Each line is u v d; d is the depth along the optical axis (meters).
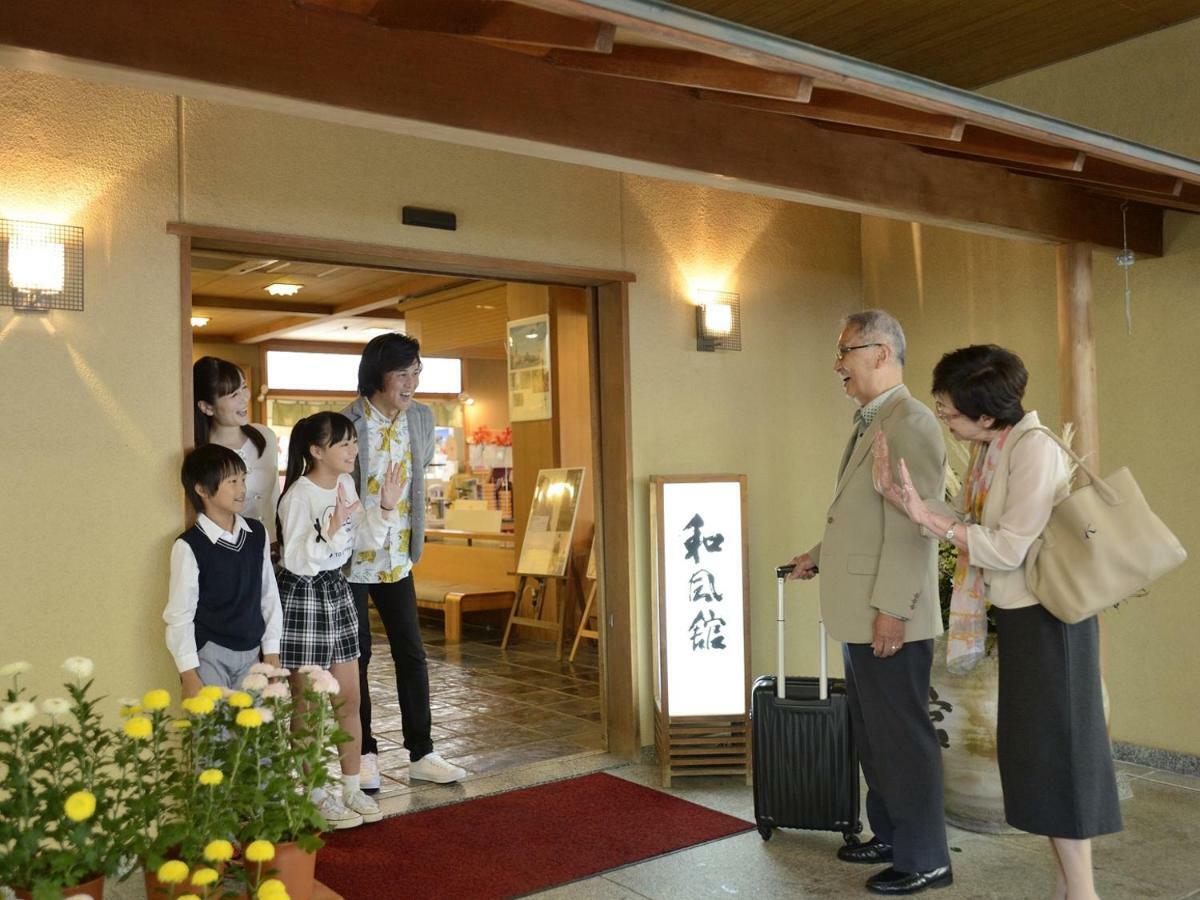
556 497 7.41
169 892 1.86
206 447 3.28
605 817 3.88
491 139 2.86
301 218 3.77
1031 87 4.89
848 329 3.35
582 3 1.93
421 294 8.94
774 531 5.18
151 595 3.44
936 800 3.18
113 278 3.39
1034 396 4.98
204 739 2.26
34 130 3.27
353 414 4.08
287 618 3.63
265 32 2.44
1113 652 4.66
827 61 2.34
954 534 2.84
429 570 9.09
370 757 4.17
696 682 4.30
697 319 4.88
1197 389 4.41
